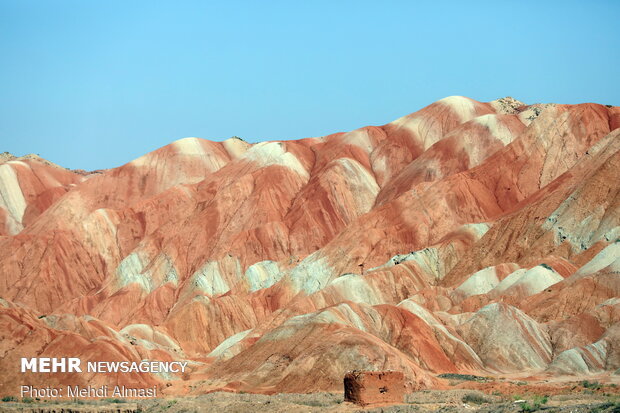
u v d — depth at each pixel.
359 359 108.12
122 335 145.12
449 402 82.31
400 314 135.50
